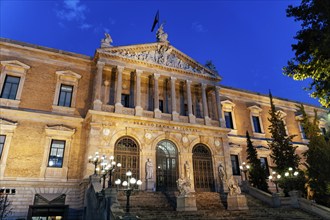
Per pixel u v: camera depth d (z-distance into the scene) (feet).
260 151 112.57
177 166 87.97
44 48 88.63
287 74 60.08
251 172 92.89
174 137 90.17
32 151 75.56
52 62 88.58
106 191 51.03
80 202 72.64
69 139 80.69
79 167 79.15
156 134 87.51
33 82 83.41
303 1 54.49
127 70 94.27
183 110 103.14
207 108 102.68
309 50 54.24
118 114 82.74
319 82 55.31
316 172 72.64
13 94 80.38
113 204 47.52
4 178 69.92
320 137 75.97
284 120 130.52
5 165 71.05
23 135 76.07
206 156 94.22
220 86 112.68
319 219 62.59
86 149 78.89
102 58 89.04
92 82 91.97
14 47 84.12
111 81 93.30
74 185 76.54
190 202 61.16
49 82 85.71
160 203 66.69
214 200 74.95
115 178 76.79
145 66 95.25
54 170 76.02
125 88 95.20
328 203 69.00
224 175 91.81
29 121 78.28
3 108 75.72
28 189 71.72
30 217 69.36
